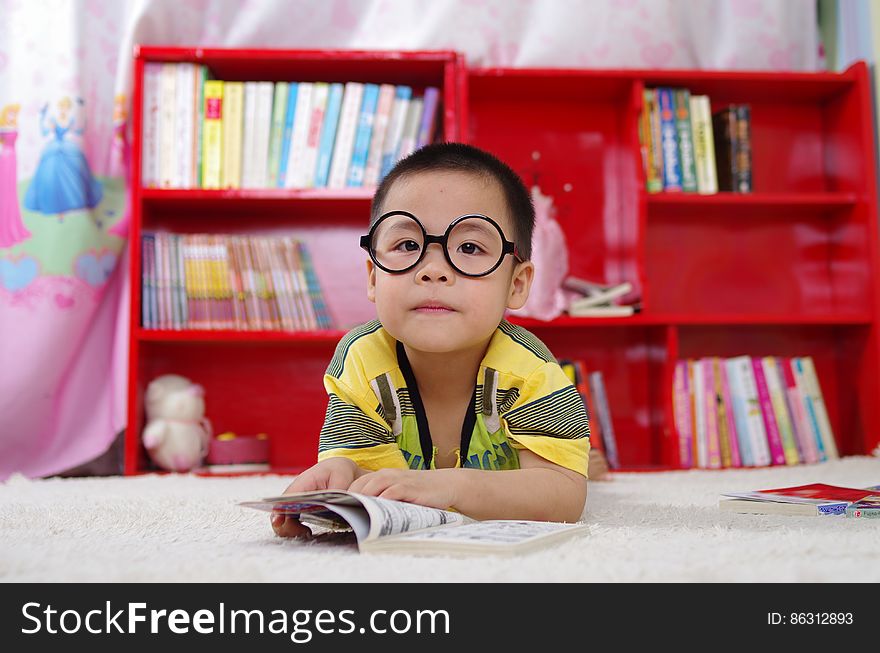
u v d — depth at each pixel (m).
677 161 2.41
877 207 2.40
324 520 0.86
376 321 1.16
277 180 2.34
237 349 2.52
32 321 2.27
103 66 2.41
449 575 0.63
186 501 1.32
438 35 2.50
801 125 2.67
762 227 2.64
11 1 2.38
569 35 2.52
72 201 2.31
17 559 0.71
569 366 2.33
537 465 1.04
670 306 2.60
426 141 2.38
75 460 2.30
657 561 0.68
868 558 0.70
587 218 2.59
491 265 1.00
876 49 2.43
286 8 2.48
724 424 2.32
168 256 2.31
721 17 2.57
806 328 2.62
